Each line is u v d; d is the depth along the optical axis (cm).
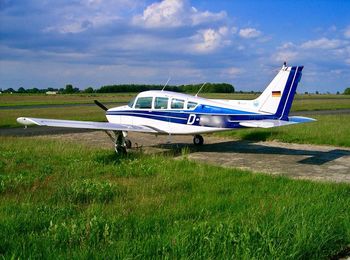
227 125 1146
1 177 764
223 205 582
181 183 743
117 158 1043
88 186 680
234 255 388
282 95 1131
